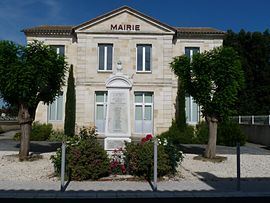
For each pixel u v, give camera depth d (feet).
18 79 49.65
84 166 36.88
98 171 37.09
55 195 29.99
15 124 138.51
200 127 88.17
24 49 51.93
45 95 55.06
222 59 53.31
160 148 38.65
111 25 95.76
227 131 81.97
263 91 150.10
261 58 154.61
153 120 94.89
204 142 84.12
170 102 95.04
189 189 33.04
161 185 34.78
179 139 84.58
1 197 29.37
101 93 95.50
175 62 56.75
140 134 94.63
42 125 90.63
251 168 47.98
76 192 31.12
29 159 52.08
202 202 28.40
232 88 53.62
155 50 96.02
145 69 96.27
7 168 45.32
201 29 102.58
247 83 150.71
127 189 32.53
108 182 35.91
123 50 95.81
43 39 97.66
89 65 95.30
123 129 45.57
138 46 96.73
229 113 55.01
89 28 95.66
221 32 98.68
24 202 27.89
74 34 96.84
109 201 28.32
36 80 51.31
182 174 41.73
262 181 38.24
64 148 32.50
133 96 95.25
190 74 55.06
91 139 39.70
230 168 47.83
